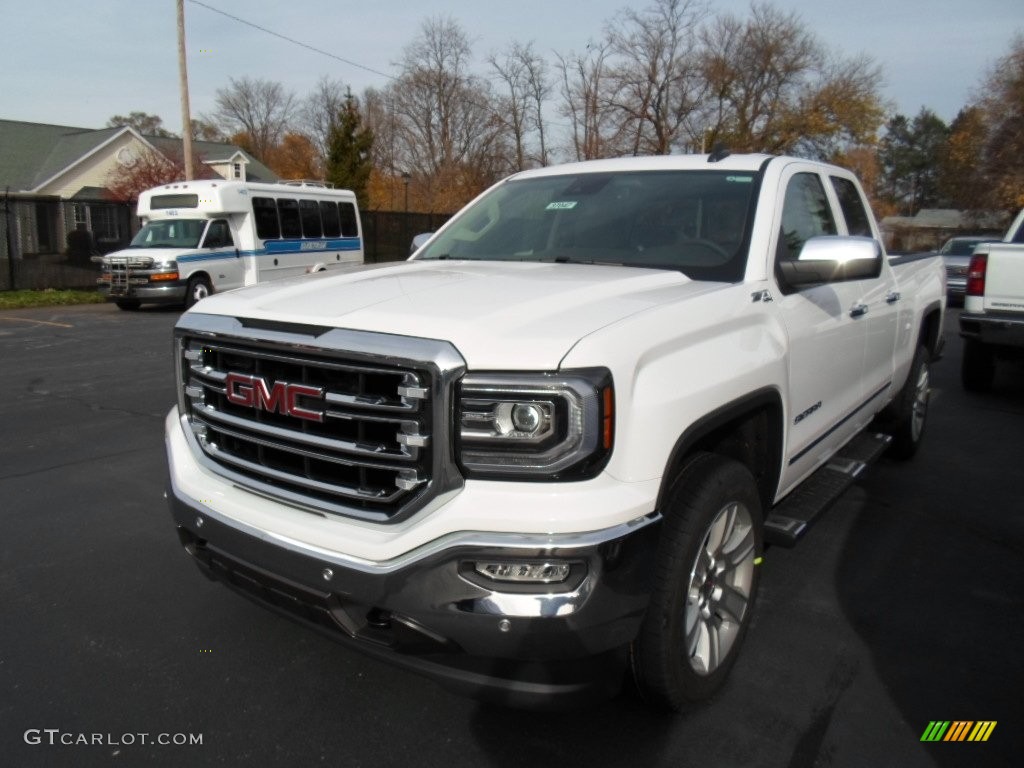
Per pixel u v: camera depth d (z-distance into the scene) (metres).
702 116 44.69
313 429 2.50
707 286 3.03
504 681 2.31
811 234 3.91
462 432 2.24
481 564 2.22
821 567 4.20
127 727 2.79
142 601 3.71
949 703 2.99
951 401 8.55
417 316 2.40
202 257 17.09
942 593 3.91
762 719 2.87
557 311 2.50
